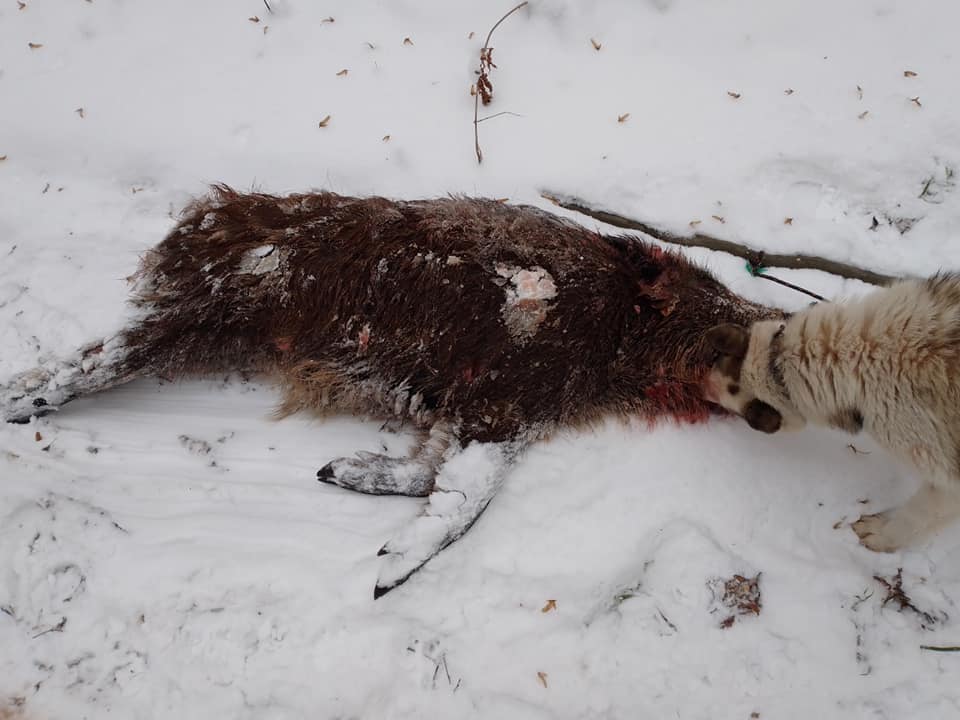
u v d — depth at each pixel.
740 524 1.31
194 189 1.60
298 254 1.29
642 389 1.34
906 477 1.33
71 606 1.28
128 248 1.54
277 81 1.66
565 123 1.62
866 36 1.63
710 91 1.62
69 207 1.59
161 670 1.25
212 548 1.31
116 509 1.34
